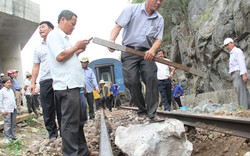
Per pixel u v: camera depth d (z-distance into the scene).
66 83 4.22
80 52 4.64
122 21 4.74
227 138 4.86
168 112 7.36
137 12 4.80
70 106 4.25
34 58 6.49
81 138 4.88
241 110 7.70
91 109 11.46
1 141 7.64
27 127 10.47
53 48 4.23
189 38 22.92
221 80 18.33
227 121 4.64
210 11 19.48
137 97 5.06
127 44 4.93
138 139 4.24
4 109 8.02
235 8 14.81
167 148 4.24
